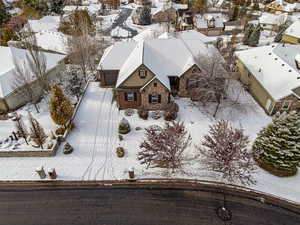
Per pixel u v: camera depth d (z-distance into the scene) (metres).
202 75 26.19
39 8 77.81
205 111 27.64
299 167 20.58
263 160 19.88
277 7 90.25
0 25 63.56
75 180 19.19
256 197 18.06
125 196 18.08
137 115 26.92
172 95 30.42
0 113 27.02
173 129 18.14
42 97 30.09
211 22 66.81
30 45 26.77
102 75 31.86
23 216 16.61
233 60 38.44
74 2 96.31
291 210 17.19
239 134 17.55
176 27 72.94
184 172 19.95
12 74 28.50
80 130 24.53
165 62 29.27
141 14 74.75
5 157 21.20
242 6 93.50
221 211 17.05
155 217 16.61
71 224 16.11
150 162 19.95
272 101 26.59
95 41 41.84
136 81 26.31
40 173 18.80
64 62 37.78
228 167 17.25
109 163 20.75
